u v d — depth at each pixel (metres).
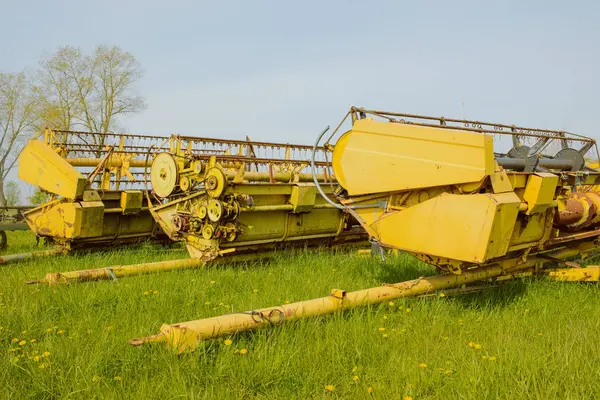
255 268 8.70
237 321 4.64
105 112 37.06
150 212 11.22
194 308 6.06
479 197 5.49
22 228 11.60
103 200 10.96
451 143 5.79
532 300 6.66
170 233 10.20
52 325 5.22
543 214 7.01
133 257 9.81
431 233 5.91
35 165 10.70
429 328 5.41
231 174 9.04
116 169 12.43
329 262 8.99
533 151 8.16
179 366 4.09
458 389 3.94
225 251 8.89
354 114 6.90
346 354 4.64
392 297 5.98
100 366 4.15
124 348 4.52
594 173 8.09
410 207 6.15
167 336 4.29
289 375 4.15
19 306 5.80
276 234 9.79
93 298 6.23
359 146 6.77
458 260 5.73
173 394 3.74
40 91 36.31
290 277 7.73
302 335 4.91
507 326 5.58
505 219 5.57
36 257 9.59
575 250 8.85
